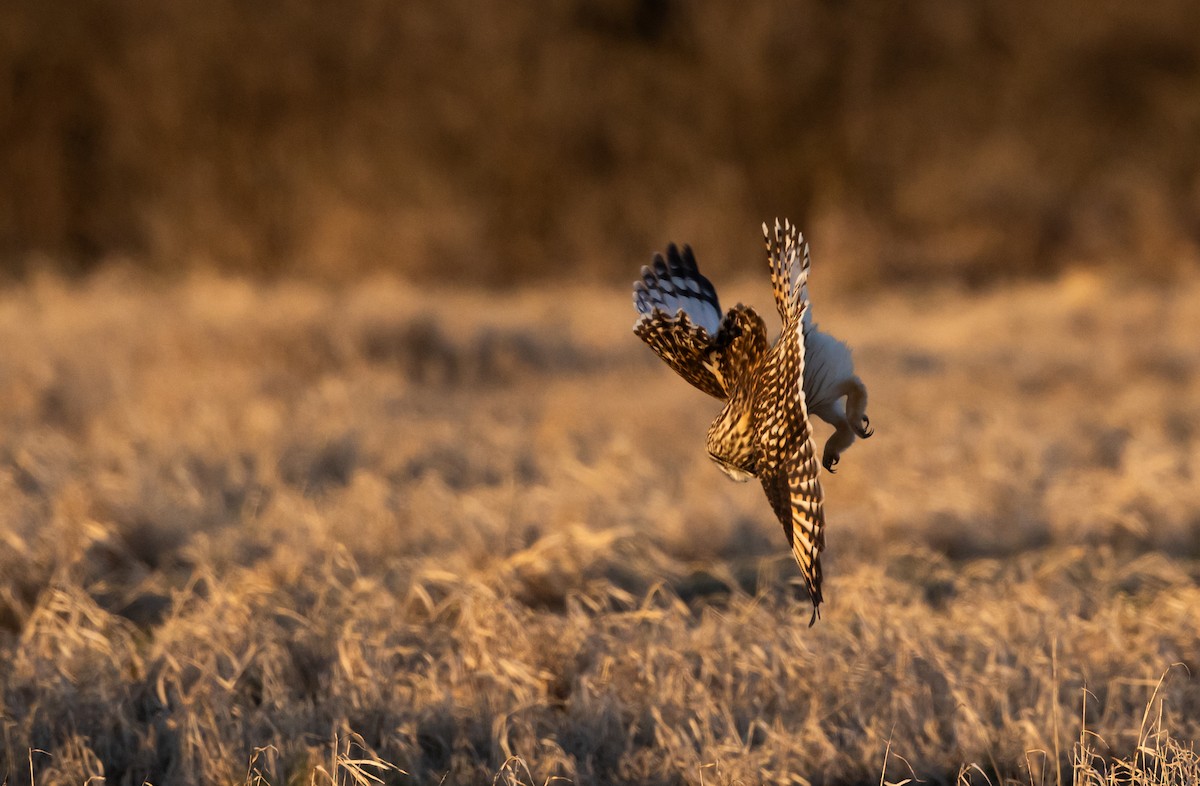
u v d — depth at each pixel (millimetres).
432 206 91625
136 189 93062
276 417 38188
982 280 91125
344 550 25188
